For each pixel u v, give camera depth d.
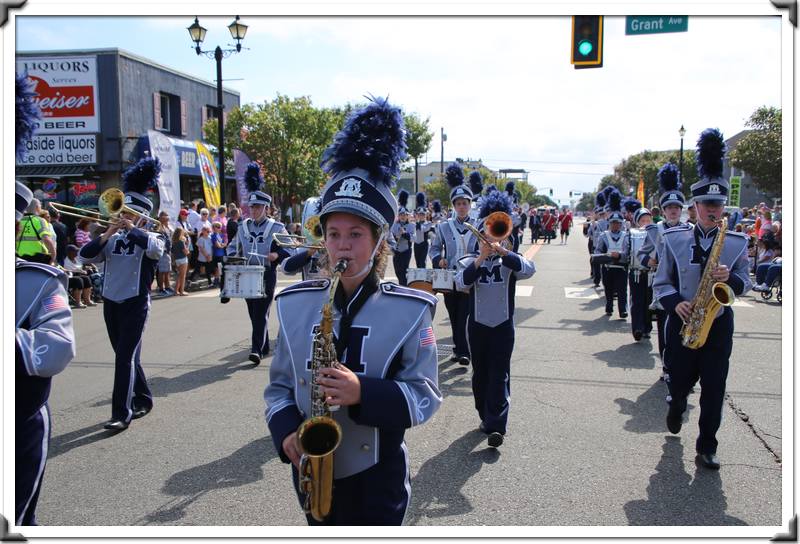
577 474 4.53
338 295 2.31
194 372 7.34
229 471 4.58
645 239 8.46
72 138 20.08
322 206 2.34
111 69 20.02
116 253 5.55
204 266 15.76
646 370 7.37
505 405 4.98
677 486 4.32
